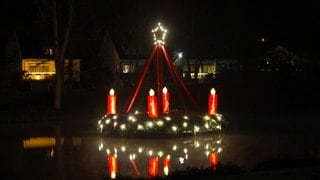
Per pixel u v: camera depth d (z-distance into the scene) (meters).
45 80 62.97
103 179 13.01
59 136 24.98
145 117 24.73
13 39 76.00
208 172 12.52
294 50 56.06
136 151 19.47
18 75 55.25
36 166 16.20
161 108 25.66
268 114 37.19
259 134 24.84
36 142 22.70
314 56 54.62
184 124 24.66
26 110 37.09
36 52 74.69
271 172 12.26
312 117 34.59
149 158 17.66
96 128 28.22
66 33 38.31
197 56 56.75
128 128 24.45
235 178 11.55
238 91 48.66
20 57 73.94
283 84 49.66
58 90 38.28
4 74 53.31
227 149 19.69
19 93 50.22
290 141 21.97
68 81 52.41
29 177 14.34
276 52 55.84
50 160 17.48
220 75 56.62
